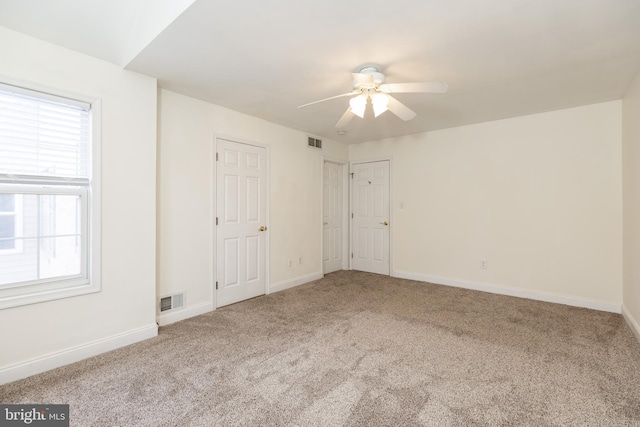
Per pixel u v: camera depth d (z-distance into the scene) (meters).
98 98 2.33
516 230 3.85
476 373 2.07
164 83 2.78
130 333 2.53
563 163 3.54
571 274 3.50
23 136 2.05
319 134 4.71
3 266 2.00
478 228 4.13
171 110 2.97
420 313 3.25
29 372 2.03
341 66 2.43
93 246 2.32
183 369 2.12
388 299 3.74
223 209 3.47
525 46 2.13
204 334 2.72
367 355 2.32
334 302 3.63
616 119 3.23
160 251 2.90
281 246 4.18
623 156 3.13
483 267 4.11
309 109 3.50
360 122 4.06
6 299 1.96
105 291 2.39
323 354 2.34
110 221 2.41
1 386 1.92
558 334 2.69
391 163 4.95
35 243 2.12
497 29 1.92
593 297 3.38
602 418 1.63
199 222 3.23
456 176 4.30
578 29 1.92
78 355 2.24
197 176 3.21
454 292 4.04
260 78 2.67
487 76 2.61
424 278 4.62
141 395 1.83
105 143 2.37
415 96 3.08
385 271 5.07
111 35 2.22
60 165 2.21
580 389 1.88
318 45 2.12
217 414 1.67
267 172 3.97
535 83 2.77
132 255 2.55
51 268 2.19
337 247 5.38
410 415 1.66
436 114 3.70
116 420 1.62
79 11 2.01
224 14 1.76
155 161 2.69
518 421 1.61
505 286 3.93
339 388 1.90
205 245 3.28
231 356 2.31
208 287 3.31
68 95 2.19
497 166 3.97
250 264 3.78
